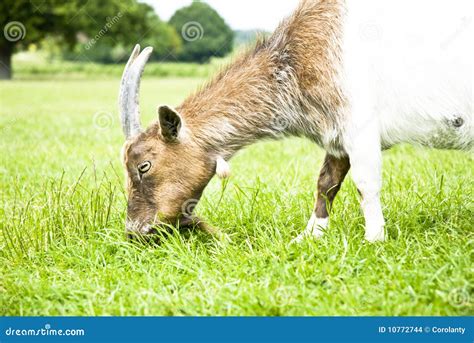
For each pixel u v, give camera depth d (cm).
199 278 487
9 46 3198
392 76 502
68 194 629
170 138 501
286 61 520
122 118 511
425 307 432
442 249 490
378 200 522
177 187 513
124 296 479
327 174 565
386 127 514
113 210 625
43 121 1418
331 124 517
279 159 891
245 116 524
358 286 454
